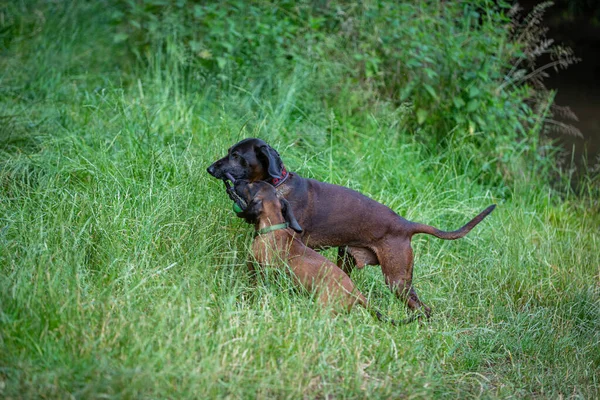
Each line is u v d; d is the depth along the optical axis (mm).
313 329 5465
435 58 10391
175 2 10609
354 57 10305
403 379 5273
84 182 7484
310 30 10719
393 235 6641
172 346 4930
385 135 9766
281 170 6582
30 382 4387
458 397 5332
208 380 4668
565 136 12906
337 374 5211
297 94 9867
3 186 7207
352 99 10141
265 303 5777
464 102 10312
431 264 7559
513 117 10617
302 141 9266
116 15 10734
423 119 10195
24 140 8227
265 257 6121
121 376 4438
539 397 5621
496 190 10266
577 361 6137
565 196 10688
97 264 6129
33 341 4770
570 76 16031
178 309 5301
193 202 7121
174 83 10156
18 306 5039
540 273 7934
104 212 6688
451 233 6703
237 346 5129
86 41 11359
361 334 5641
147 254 6297
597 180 11289
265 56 10250
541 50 11016
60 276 5582
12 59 10312
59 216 6410
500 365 6066
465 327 6594
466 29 10727
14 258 5855
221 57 10117
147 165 7672
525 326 6684
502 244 8352
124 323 5051
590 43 17953
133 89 9984
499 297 7285
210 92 10008
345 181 8500
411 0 11031
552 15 19125
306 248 6199
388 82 10578
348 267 7016
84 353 4758
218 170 6492
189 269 6156
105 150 7773
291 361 5152
